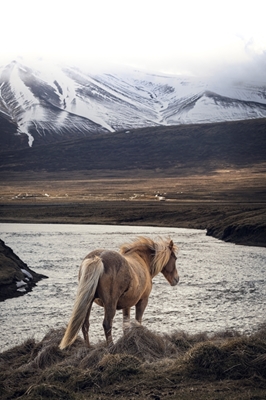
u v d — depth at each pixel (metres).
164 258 11.63
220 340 11.41
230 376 8.16
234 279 26.64
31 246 44.91
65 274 27.69
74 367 8.83
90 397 7.46
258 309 18.70
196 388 7.58
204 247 46.31
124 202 126.12
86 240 51.91
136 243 11.59
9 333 14.97
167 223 83.50
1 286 21.53
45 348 10.15
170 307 19.05
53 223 87.12
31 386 7.82
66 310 18.42
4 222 88.69
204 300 20.58
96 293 9.56
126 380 8.16
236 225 55.44
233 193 144.75
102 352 9.48
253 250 43.66
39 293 21.92
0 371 9.59
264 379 7.99
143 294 10.88
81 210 103.25
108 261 9.62
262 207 92.81
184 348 10.96
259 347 9.04
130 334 10.27
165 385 7.83
